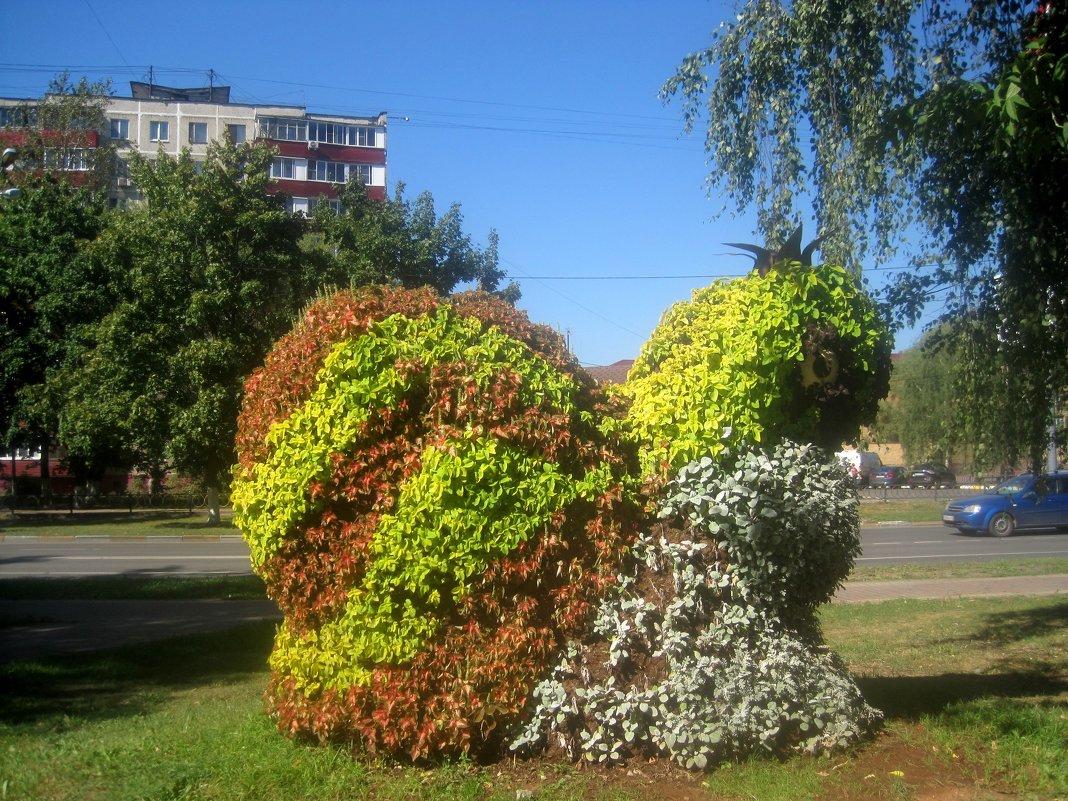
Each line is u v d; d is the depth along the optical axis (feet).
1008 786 15.55
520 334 17.90
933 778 15.83
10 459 162.61
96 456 121.29
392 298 17.75
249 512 17.08
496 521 15.56
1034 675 27.32
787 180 28.60
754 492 16.33
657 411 17.28
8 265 95.25
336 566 16.12
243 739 17.81
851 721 17.10
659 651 16.48
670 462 17.25
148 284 39.96
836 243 26.22
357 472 16.26
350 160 192.13
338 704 16.14
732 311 17.38
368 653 15.69
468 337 16.83
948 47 26.22
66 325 87.66
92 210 99.96
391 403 16.08
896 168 25.53
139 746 18.47
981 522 82.53
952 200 24.45
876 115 25.95
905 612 40.98
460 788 14.96
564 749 15.98
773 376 17.07
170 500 136.05
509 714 15.72
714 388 16.99
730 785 15.12
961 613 40.50
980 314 24.40
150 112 190.60
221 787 15.51
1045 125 19.30
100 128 154.10
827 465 17.69
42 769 17.53
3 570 65.62
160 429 40.78
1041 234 21.63
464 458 15.39
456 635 15.78
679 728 15.70
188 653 33.68
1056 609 40.50
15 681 29.35
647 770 15.83
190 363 39.04
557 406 16.56
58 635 39.14
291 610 17.19
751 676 16.37
